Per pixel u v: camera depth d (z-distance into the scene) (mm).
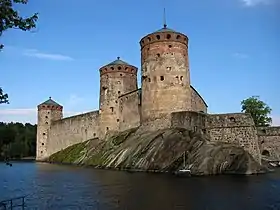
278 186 26922
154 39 53000
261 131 52344
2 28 14398
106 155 55844
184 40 53844
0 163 82875
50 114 94812
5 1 14266
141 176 36250
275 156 50719
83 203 22203
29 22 14938
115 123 66812
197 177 34062
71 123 83312
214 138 42469
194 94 57844
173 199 21922
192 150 39969
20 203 23172
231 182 29531
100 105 69750
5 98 16469
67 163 70812
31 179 39844
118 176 37344
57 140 88938
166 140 43938
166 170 39875
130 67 69938
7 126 142625
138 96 61094
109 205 21016
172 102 50531
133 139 51969
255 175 35562
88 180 35375
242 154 37531
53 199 24438
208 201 21031
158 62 52188
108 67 69062
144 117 52688
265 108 71188
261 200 21203
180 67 52156
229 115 42281
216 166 36688
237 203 20328
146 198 22656
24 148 124062
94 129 73938
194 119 44969
